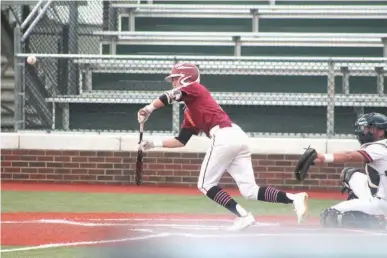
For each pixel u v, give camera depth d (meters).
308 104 48.72
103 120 49.22
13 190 42.75
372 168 28.05
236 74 51.56
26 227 29.89
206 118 28.42
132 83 51.78
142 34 55.84
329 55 57.44
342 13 59.72
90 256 22.84
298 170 25.50
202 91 28.55
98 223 31.06
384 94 51.16
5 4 49.66
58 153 46.22
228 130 28.23
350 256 20.28
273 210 35.53
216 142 28.11
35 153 46.34
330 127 46.22
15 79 47.19
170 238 26.02
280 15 59.97
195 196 40.97
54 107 48.25
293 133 48.69
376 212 28.28
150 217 33.06
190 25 60.34
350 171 30.00
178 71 28.58
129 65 49.34
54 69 48.97
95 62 48.62
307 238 24.20
